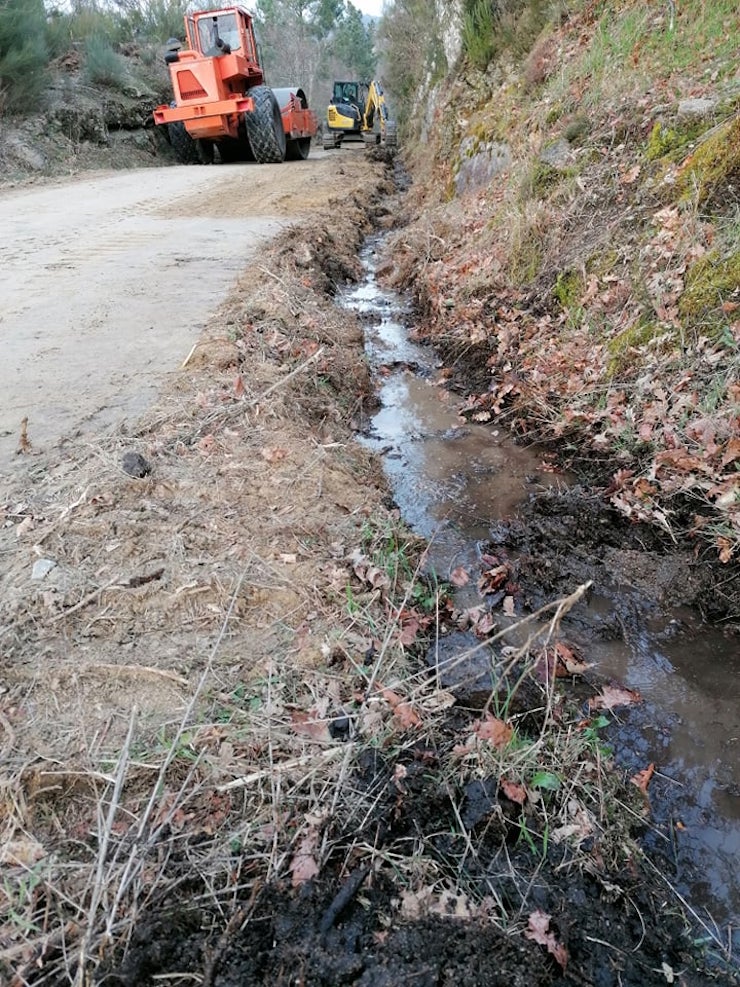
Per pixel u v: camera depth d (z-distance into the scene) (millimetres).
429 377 5586
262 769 2059
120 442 3533
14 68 15539
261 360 4566
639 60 6402
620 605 3150
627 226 5000
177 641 2455
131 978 1588
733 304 3840
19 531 2873
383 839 1960
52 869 1764
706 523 3332
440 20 14773
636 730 2549
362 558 2951
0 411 3891
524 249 5910
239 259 6875
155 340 4855
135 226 8758
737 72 5133
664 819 2248
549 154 6305
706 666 2818
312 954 1660
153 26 22453
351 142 21531
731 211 4277
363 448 4328
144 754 2053
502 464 4309
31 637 2414
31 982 1590
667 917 1965
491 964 1662
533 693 2633
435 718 2379
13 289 6117
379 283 7973
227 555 2830
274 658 2428
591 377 4484
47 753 2035
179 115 14820
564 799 2182
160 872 1793
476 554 3508
